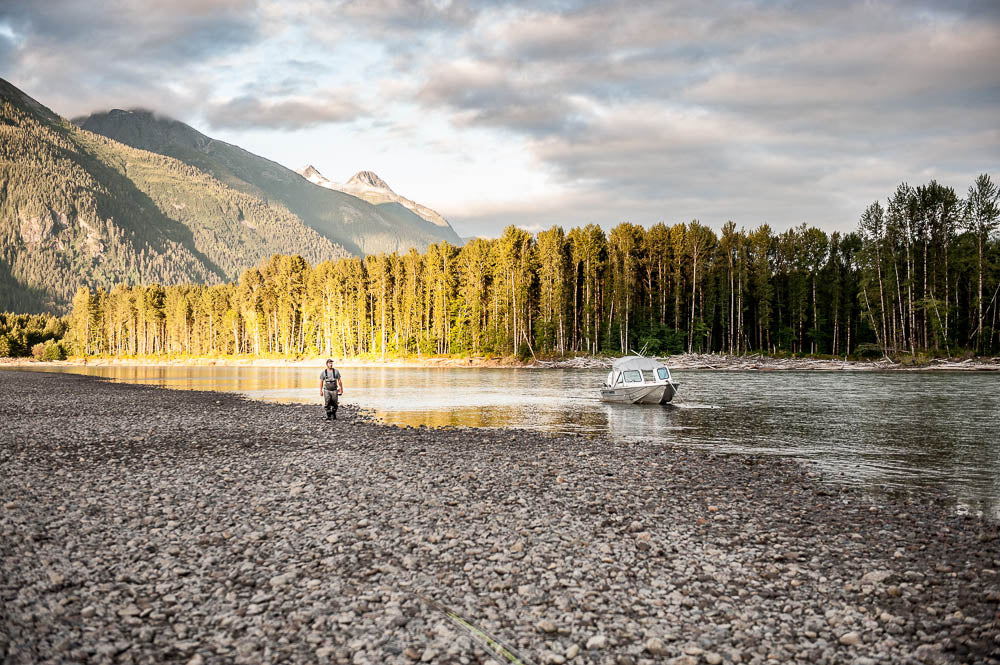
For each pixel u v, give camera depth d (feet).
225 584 31.37
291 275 528.22
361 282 461.37
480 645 25.66
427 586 31.60
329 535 39.32
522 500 49.06
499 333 375.04
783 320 376.68
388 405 140.26
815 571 34.86
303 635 26.14
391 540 38.68
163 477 57.47
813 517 46.24
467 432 92.89
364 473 59.47
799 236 362.33
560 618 28.30
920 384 186.19
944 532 42.57
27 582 30.81
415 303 426.10
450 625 27.32
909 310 294.46
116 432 91.20
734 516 46.09
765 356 327.06
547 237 367.45
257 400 154.71
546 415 119.75
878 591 31.86
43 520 41.75
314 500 48.57
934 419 108.47
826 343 367.45
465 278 405.80
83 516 43.21
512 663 24.41
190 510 45.27
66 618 27.04
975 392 158.71
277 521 42.55
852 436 90.79
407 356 419.54
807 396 152.35
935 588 32.40
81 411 123.24
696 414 119.44
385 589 30.89
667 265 372.17
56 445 77.87
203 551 36.24
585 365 334.24
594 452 74.64
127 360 606.55
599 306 378.12
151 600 29.37
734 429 98.94
